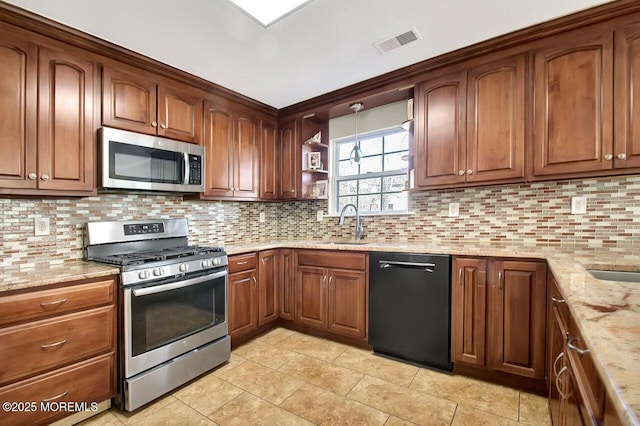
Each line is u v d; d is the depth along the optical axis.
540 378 1.87
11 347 1.44
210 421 1.70
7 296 1.43
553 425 1.48
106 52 2.06
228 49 2.16
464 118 2.28
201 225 2.96
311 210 3.56
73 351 1.63
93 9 1.71
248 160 3.09
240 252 2.63
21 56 1.73
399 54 2.27
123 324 1.80
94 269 1.77
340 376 2.16
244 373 2.21
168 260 2.04
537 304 1.88
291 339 2.82
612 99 1.79
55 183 1.84
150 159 2.25
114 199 2.35
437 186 2.40
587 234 2.11
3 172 1.66
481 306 2.05
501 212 2.43
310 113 3.23
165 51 2.18
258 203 3.55
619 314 0.77
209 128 2.72
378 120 3.09
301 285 2.91
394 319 2.37
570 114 1.91
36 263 1.95
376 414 1.75
